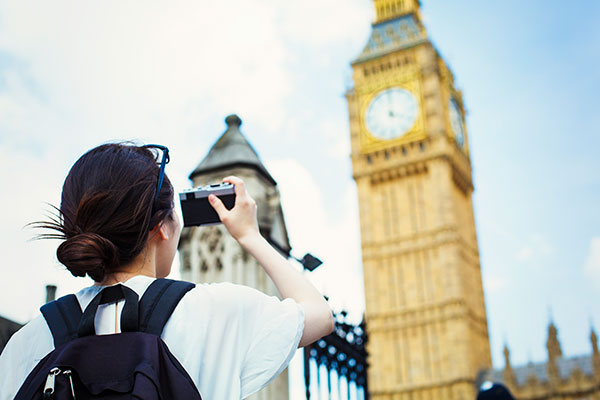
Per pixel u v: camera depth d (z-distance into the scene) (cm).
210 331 127
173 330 123
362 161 6138
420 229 5803
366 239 5906
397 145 6019
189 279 467
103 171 130
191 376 122
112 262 125
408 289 5684
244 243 148
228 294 132
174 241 144
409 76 6159
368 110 6222
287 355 130
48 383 110
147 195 130
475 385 5378
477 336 5791
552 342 6231
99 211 126
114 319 124
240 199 151
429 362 5400
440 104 6069
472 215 6481
